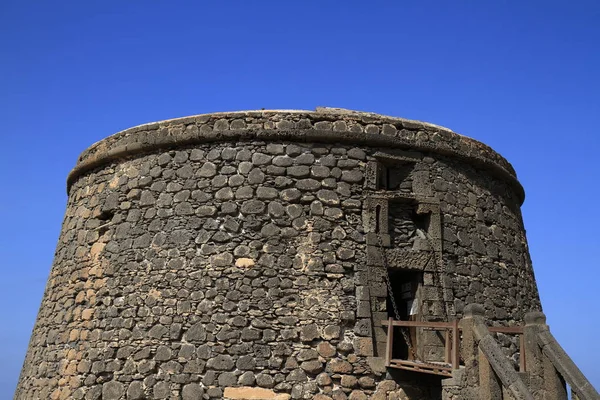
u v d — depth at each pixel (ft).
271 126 40.81
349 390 36.55
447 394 31.30
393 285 42.68
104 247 42.60
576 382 28.66
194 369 36.86
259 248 38.58
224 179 40.24
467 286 41.63
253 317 37.35
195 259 38.99
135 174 43.06
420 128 42.86
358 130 41.24
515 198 50.78
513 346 43.14
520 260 47.37
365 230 39.73
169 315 38.32
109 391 38.50
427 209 41.39
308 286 37.99
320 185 39.99
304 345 36.99
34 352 46.09
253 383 36.22
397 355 41.14
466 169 44.80
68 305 43.55
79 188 47.62
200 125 41.65
